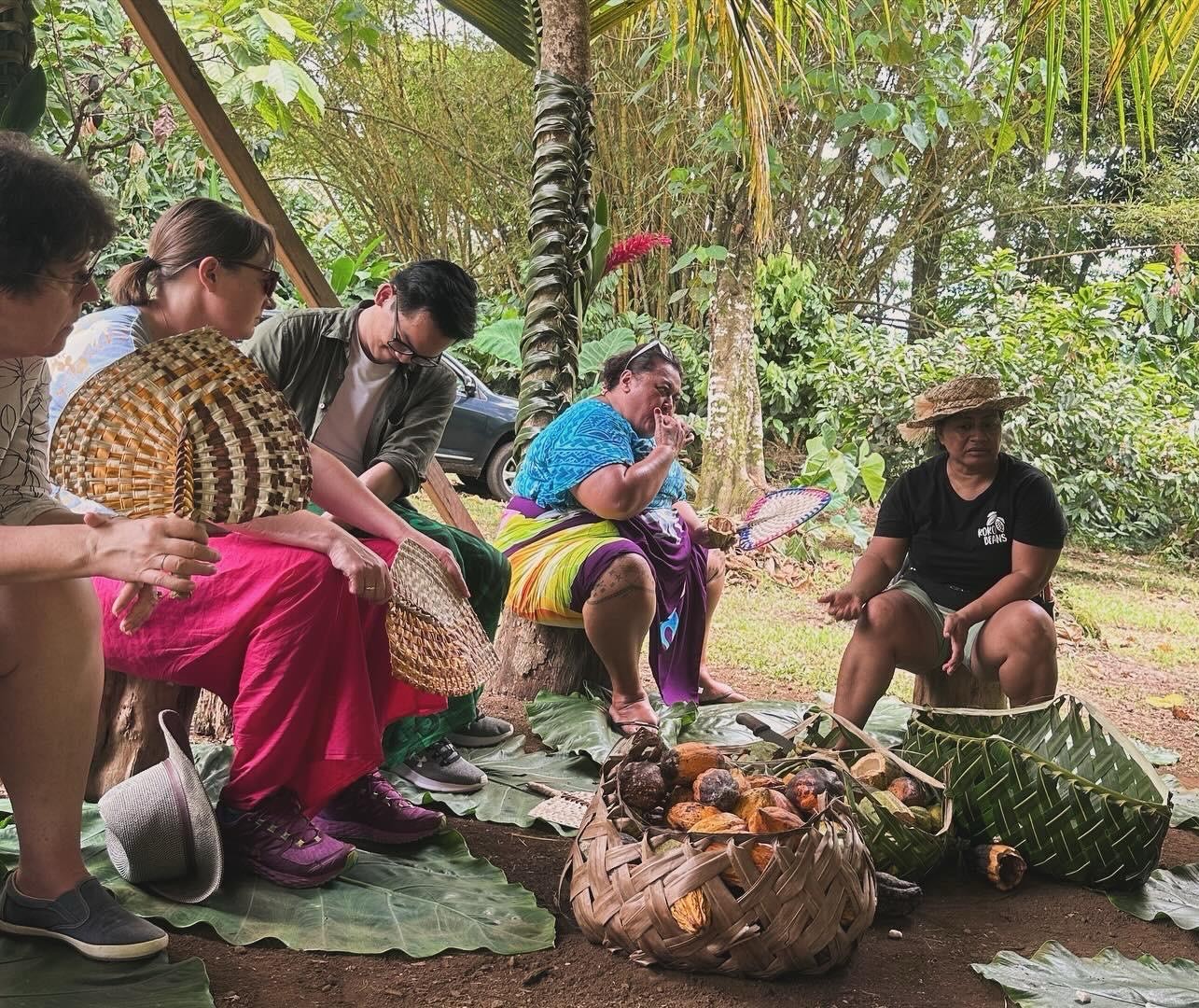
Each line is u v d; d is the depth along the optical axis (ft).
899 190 42.39
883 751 9.36
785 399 35.91
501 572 10.56
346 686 7.99
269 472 6.12
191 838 7.52
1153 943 8.41
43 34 22.66
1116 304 37.24
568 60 14.17
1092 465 32.40
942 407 11.18
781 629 19.38
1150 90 14.66
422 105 38.58
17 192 5.66
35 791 6.73
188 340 6.12
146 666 8.30
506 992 7.03
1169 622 24.14
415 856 8.79
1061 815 9.15
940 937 8.28
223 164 12.95
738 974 7.30
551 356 14.12
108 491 6.19
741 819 7.59
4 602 6.48
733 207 27.99
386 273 29.45
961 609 11.13
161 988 6.47
